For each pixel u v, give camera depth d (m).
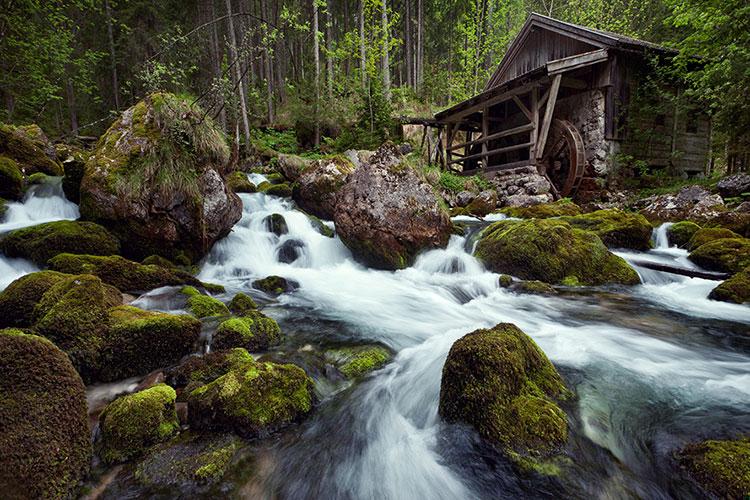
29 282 3.38
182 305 4.33
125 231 5.71
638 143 13.90
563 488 2.02
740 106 10.55
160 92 6.44
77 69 18.55
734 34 9.71
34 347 2.02
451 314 5.02
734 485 1.85
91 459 2.13
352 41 24.33
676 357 3.57
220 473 2.12
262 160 17.56
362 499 2.06
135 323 3.14
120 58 20.91
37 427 1.82
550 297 5.68
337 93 22.75
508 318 4.84
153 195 5.72
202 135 6.43
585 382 3.03
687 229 8.46
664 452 2.22
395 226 6.99
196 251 6.38
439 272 7.03
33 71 12.07
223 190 6.66
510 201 13.48
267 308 4.99
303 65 26.88
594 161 13.69
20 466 1.66
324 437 2.51
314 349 3.78
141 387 2.92
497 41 34.25
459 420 2.47
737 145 12.18
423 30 34.25
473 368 2.49
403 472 2.22
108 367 2.99
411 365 3.52
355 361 3.50
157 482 2.05
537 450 2.20
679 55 11.62
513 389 2.49
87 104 21.34
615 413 2.62
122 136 6.00
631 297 5.67
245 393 2.52
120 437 2.22
